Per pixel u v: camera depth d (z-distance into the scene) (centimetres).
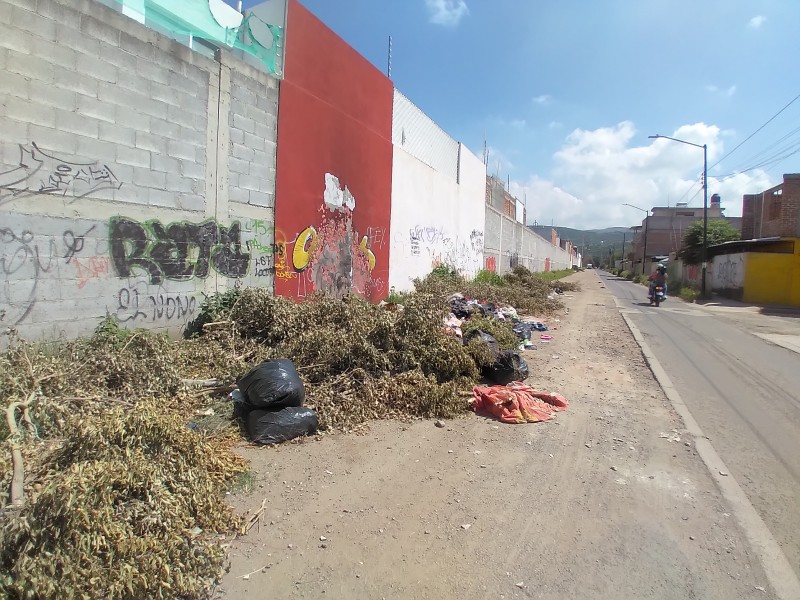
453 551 317
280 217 921
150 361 534
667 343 1177
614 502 386
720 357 1027
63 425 396
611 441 513
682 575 299
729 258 2845
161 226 680
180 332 717
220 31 809
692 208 7631
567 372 808
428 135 1742
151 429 323
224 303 762
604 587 286
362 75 1223
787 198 2775
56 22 540
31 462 335
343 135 1129
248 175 841
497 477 423
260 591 274
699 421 597
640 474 438
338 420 522
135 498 287
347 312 700
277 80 900
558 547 324
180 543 269
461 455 465
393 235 1434
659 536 340
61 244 555
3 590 220
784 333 1452
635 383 760
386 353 627
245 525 332
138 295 651
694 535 343
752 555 321
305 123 983
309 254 1017
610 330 1340
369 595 275
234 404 520
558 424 558
